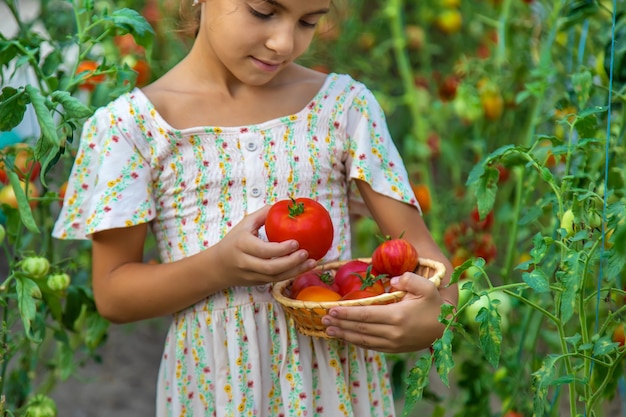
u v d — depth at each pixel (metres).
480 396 2.54
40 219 2.46
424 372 1.64
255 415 1.85
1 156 2.02
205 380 1.89
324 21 2.99
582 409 3.01
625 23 2.11
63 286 2.17
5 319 2.08
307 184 1.90
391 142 2.02
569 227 1.83
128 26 2.12
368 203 1.99
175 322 1.93
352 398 1.93
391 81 3.62
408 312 1.71
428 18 3.55
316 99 1.93
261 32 1.72
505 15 2.92
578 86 2.17
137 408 3.29
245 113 1.89
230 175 1.86
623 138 2.26
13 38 2.18
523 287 1.73
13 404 2.43
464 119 3.24
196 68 1.91
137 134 1.85
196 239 1.87
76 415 3.21
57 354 2.57
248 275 1.74
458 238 2.75
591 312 2.38
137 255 1.91
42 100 1.86
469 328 2.52
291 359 1.86
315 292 1.77
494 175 2.03
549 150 2.06
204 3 1.87
